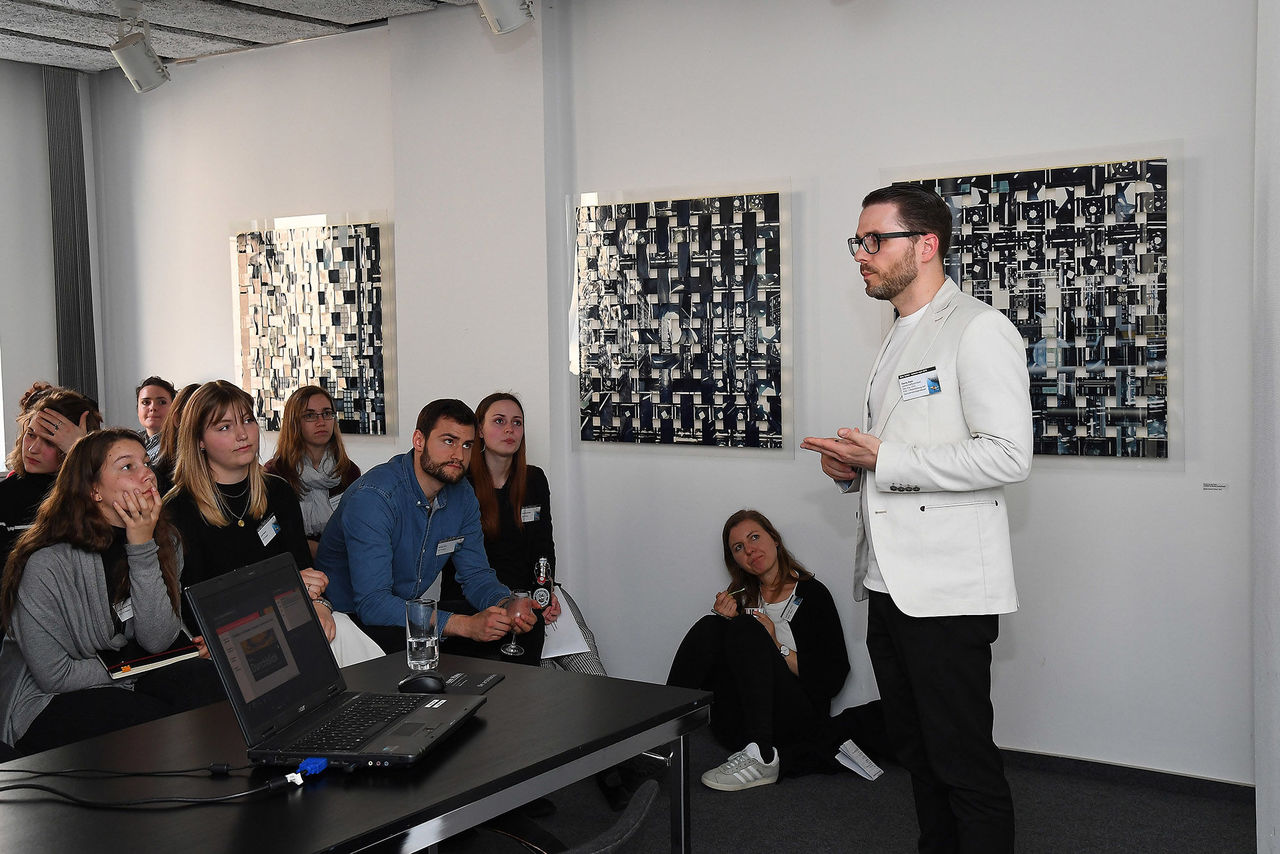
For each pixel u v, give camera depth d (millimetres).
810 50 4328
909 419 2789
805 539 4438
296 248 5668
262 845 1604
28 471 4152
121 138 6254
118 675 2982
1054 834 3438
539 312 4824
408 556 3729
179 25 5125
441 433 3637
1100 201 3787
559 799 3750
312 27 5219
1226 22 3609
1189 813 3602
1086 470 3891
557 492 4891
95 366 6320
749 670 3949
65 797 1795
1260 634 2885
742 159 4492
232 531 3555
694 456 4656
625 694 2381
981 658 2736
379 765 1892
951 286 2881
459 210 5004
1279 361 2615
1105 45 3797
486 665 2639
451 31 4969
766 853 3311
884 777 3947
